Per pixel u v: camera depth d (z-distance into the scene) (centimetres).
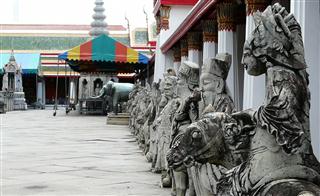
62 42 6600
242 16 1662
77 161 1342
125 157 1430
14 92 5712
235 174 389
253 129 388
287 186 354
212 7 1559
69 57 3625
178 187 743
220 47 1523
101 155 1479
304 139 367
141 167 1223
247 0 1152
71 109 4869
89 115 4088
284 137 362
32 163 1299
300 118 367
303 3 798
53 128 2664
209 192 562
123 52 3681
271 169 369
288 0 1339
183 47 2331
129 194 886
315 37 795
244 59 388
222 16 1513
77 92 5438
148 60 3703
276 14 374
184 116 648
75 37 6644
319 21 798
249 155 386
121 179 1045
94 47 3641
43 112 4934
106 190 925
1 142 1884
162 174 946
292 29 377
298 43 375
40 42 6594
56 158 1406
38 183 1000
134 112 2103
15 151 1580
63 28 6725
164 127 855
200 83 611
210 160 416
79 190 926
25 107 5772
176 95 768
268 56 374
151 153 1298
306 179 366
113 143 1852
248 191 374
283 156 369
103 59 3641
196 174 583
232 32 1522
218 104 586
